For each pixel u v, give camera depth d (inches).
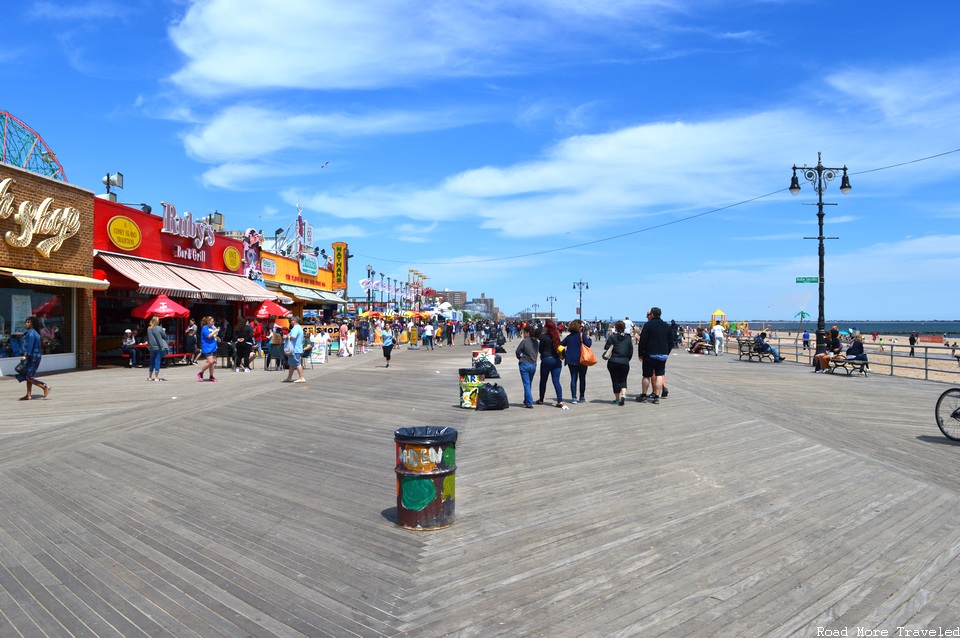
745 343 1214.9
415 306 2906.0
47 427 414.6
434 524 223.3
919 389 687.1
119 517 236.2
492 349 725.3
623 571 187.2
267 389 639.1
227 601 168.4
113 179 1039.0
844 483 284.5
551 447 363.3
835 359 894.4
